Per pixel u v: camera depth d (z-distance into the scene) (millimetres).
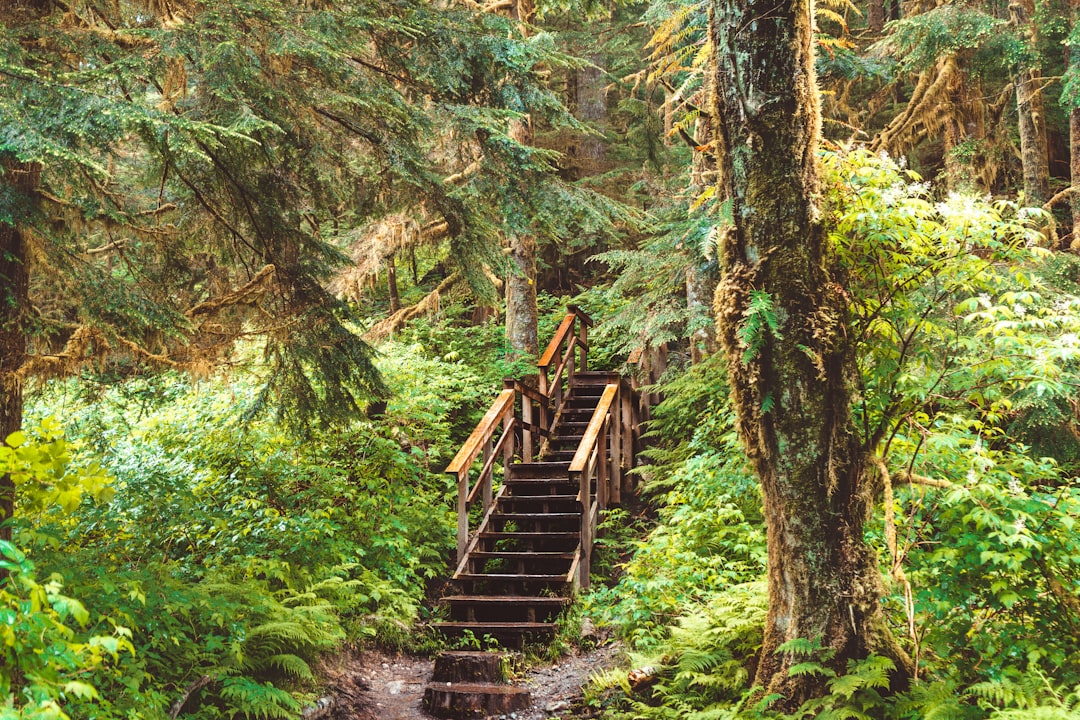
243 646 5406
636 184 14086
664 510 8352
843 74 9922
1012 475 4688
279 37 5188
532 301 12805
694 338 10430
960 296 6449
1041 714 3412
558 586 7629
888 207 4516
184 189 6258
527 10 11703
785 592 4492
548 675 6371
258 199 6184
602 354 14039
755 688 4512
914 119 9625
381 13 6309
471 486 10453
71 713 3717
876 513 5215
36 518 6191
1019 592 4164
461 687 5922
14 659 2176
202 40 4898
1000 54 9414
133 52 4863
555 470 9242
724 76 4559
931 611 4352
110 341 5254
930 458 4781
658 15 10875
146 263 6406
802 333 4410
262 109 5500
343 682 6156
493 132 6219
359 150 6945
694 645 5270
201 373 6180
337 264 6832
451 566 9125
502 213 6859
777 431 4461
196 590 5398
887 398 4641
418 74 6398
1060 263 7809
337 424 7176
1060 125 14094
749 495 7641
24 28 4668
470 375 11875
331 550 7492
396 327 12406
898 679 4293
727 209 4566
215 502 7793
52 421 2746
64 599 2250
